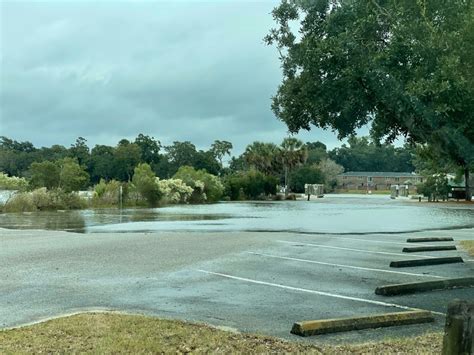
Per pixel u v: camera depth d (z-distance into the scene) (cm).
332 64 609
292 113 748
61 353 534
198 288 888
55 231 1953
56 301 777
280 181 8569
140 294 834
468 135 570
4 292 835
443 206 4969
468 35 547
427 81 541
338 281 965
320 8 652
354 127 702
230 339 591
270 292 861
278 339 593
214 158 11044
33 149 11169
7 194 3784
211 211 3719
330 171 11919
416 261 1162
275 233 1902
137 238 1670
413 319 672
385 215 3297
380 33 602
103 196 4384
